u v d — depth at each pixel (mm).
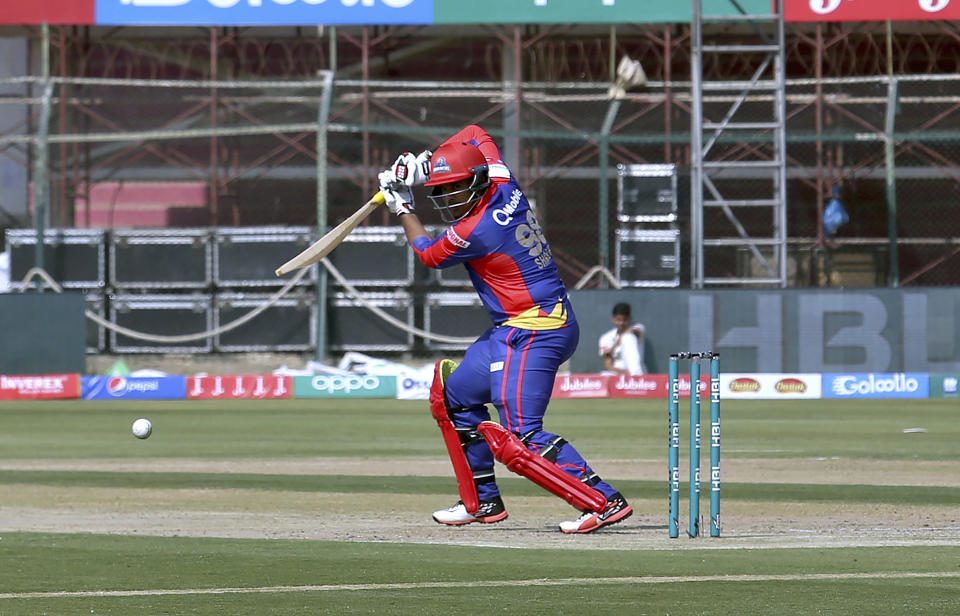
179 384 72062
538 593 17312
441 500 29047
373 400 70750
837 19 84312
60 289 80125
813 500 28703
